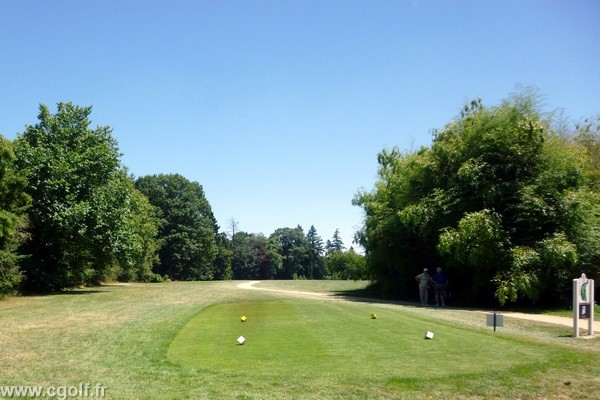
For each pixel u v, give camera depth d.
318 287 39.00
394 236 28.83
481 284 23.97
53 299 25.56
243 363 9.33
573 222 23.00
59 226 30.67
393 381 8.07
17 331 13.63
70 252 34.06
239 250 113.50
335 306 18.70
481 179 24.34
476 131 25.53
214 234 95.94
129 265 37.22
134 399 7.34
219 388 7.80
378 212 30.28
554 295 23.14
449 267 25.92
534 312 21.25
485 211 23.12
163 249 82.06
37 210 30.17
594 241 22.78
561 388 7.98
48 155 30.77
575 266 22.75
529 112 25.20
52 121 32.78
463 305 24.47
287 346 10.76
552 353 10.11
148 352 10.48
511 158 24.28
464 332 12.54
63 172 30.66
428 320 15.12
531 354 9.98
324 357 9.66
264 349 10.50
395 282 29.23
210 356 9.99
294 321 14.43
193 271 84.94
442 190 26.22
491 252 22.75
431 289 26.95
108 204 33.22
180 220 83.69
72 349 10.91
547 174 23.47
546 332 14.19
